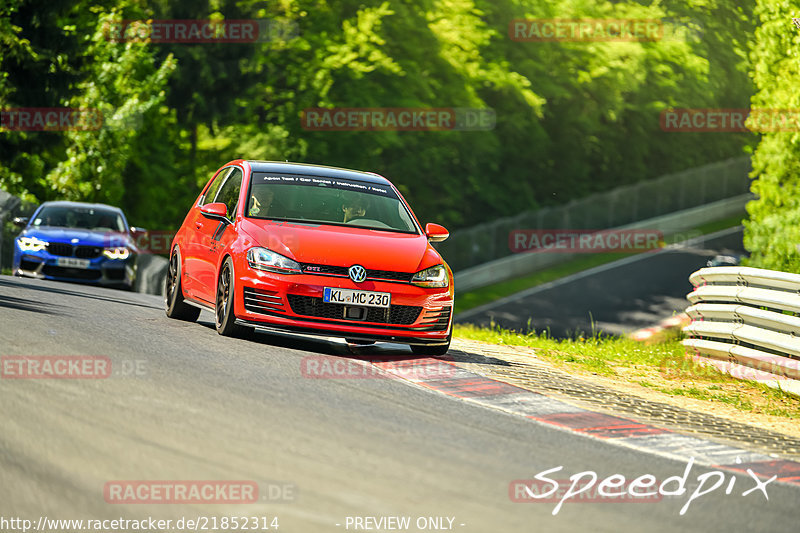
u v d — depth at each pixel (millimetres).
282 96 136125
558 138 184500
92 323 34125
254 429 20359
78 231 63156
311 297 32188
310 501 16094
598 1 182500
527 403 27859
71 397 21500
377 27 139250
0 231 85312
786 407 32406
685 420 28141
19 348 27047
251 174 37250
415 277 33156
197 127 131000
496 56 165250
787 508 19125
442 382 29875
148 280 82688
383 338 32781
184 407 21641
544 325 123688
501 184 175625
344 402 24391
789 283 34562
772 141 59719
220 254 34906
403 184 153250
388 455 19516
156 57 120688
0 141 116188
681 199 190750
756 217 60531
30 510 14672
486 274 155125
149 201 123812
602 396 30672
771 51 59875
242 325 33406
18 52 114562
